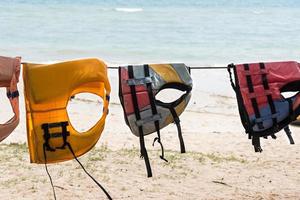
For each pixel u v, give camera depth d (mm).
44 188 10219
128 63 39625
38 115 5906
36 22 66375
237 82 6402
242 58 43250
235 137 16938
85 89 6344
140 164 11938
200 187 10664
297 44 51875
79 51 45031
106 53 44500
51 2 113750
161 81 6258
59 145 5949
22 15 74812
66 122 5949
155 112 6238
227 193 10359
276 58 43469
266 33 61250
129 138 16406
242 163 12758
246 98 6371
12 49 44719
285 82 6449
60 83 5895
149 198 9922
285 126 6531
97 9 93812
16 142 15086
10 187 10211
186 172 11578
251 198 10109
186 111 22516
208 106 23562
